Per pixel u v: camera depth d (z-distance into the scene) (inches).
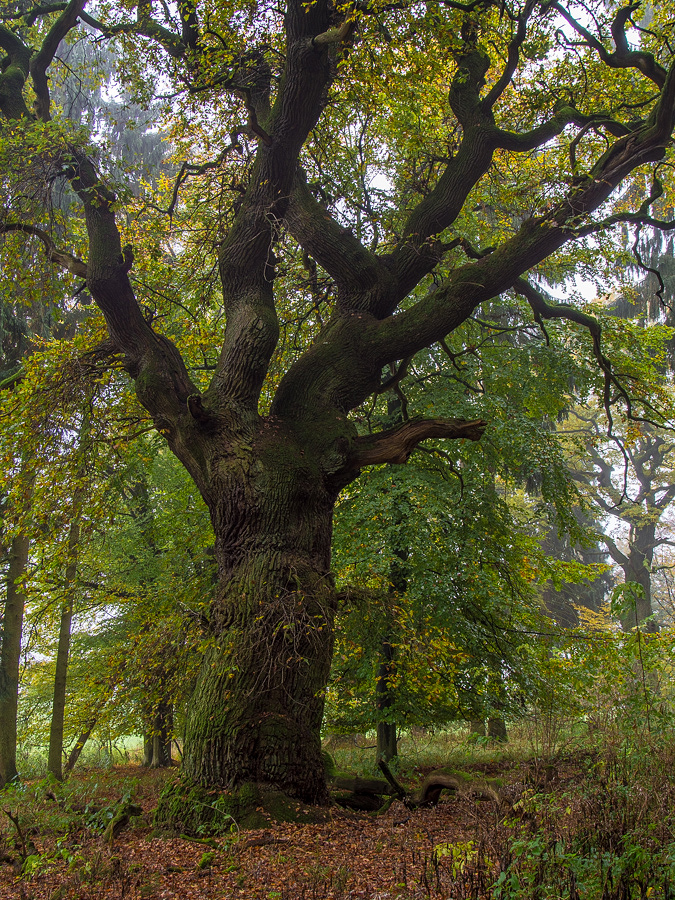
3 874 195.8
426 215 351.9
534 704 428.1
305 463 292.8
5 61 401.7
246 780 245.0
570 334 553.9
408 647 320.2
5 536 376.5
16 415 353.4
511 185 466.3
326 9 303.1
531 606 520.7
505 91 452.8
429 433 297.3
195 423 299.1
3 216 352.2
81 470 378.0
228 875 179.3
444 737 601.3
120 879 176.2
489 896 123.9
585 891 123.0
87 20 386.9
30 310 572.4
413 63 354.9
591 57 408.2
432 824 228.5
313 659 268.7
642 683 204.5
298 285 428.1
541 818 151.3
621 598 213.6
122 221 420.2
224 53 338.3
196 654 333.1
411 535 450.9
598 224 350.0
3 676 527.5
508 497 985.5
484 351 545.6
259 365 308.8
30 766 646.5
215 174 405.4
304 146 422.9
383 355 321.4
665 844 133.1
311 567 280.7
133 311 323.0
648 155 328.5
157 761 679.1
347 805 297.9
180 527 534.9
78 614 636.7
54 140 327.9
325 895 152.4
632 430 483.8
